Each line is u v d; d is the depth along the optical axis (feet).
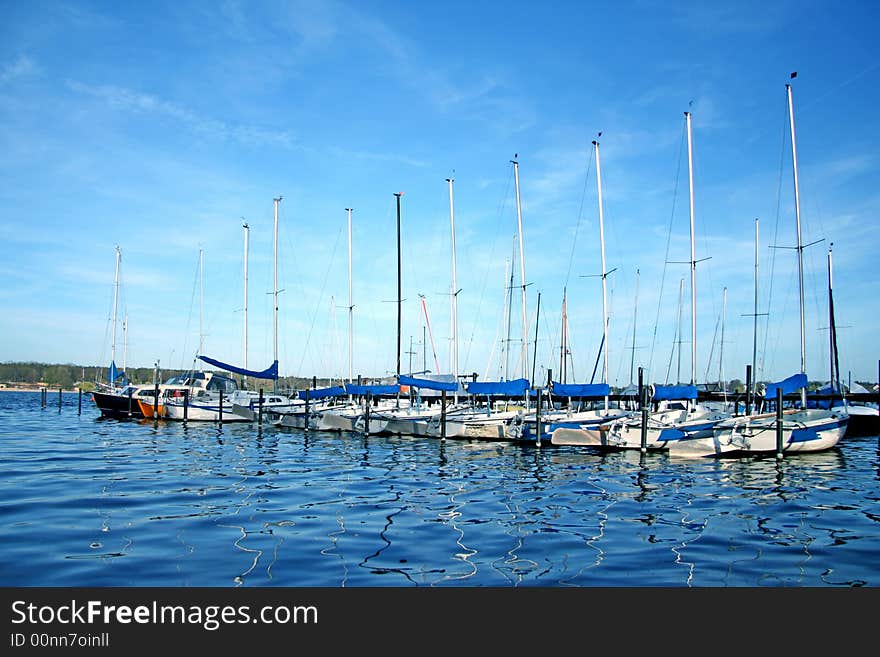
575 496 60.03
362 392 135.95
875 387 141.59
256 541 41.73
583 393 105.70
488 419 113.29
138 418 161.68
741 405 146.72
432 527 46.39
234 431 131.44
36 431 126.72
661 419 104.88
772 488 65.21
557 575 35.63
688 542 42.75
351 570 36.11
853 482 69.41
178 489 60.70
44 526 45.01
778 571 36.70
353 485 65.26
